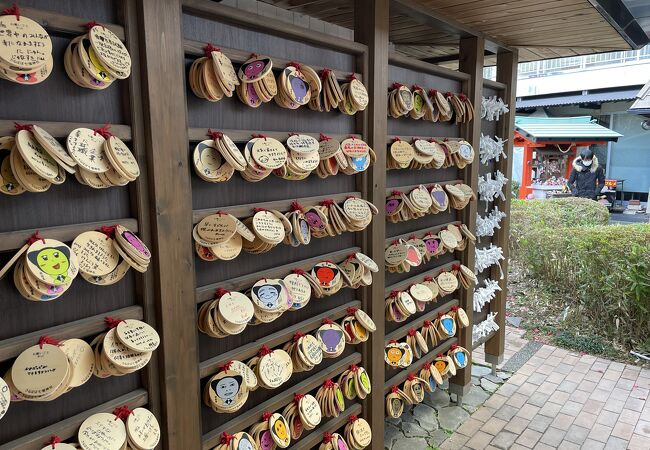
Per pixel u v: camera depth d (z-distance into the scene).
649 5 6.67
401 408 2.54
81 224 1.19
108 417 1.26
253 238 1.53
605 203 9.39
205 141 1.43
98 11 1.20
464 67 2.86
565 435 2.82
